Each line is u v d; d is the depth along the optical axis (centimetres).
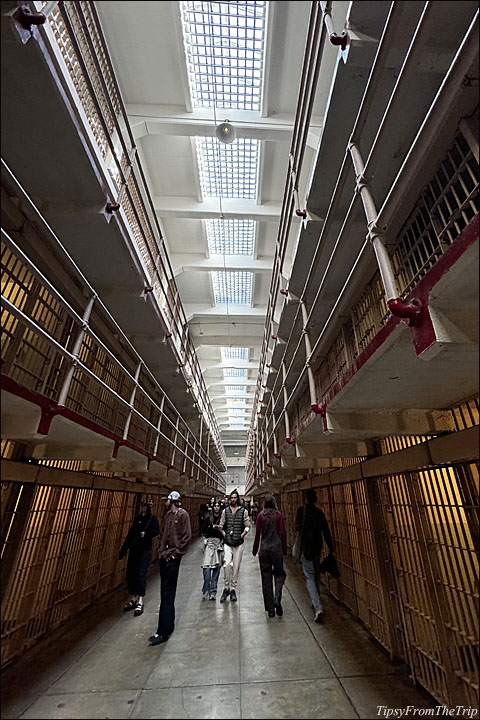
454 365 181
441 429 272
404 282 243
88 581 456
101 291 411
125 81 465
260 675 272
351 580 418
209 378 1706
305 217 341
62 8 188
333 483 468
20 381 301
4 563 292
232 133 353
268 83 477
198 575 655
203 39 382
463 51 124
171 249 844
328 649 318
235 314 1043
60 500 388
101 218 292
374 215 173
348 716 220
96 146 263
